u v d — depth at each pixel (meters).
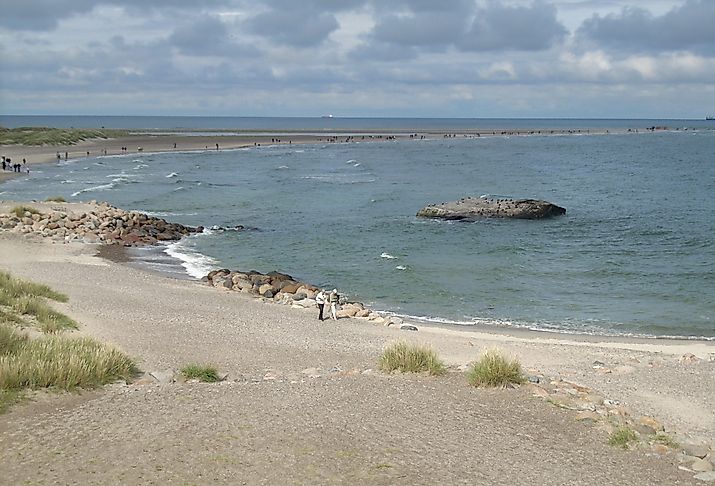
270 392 11.95
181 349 16.77
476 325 23.44
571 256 35.97
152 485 7.72
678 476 9.17
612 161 108.38
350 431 9.91
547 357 18.03
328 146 144.12
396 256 35.72
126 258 33.72
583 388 13.80
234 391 11.95
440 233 43.25
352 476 8.25
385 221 48.12
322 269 32.69
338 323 21.84
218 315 21.66
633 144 159.12
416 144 155.25
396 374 14.08
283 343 18.38
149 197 59.88
